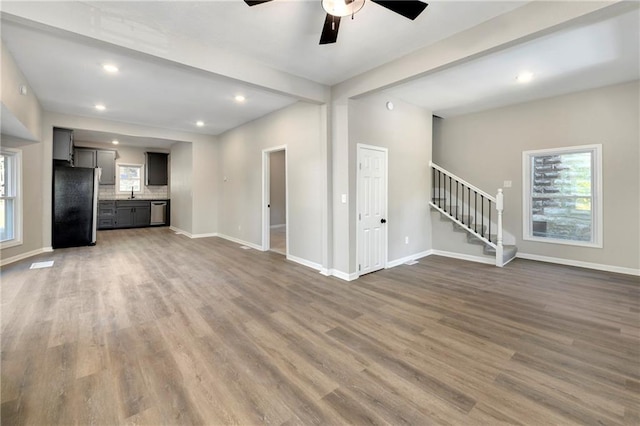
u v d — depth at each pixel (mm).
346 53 3180
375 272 4391
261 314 2891
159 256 5352
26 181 5090
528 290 3559
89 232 6262
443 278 4078
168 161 9984
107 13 2430
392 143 4691
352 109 4035
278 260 5098
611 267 4328
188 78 3830
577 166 4609
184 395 1749
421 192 5332
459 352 2221
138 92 4367
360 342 2369
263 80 3439
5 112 3270
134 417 1576
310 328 2607
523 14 2393
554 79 3967
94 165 8102
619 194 4234
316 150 4445
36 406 1639
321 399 1728
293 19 2561
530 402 1691
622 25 2670
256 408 1654
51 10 2195
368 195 4328
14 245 4859
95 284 3740
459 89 4336
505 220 5297
